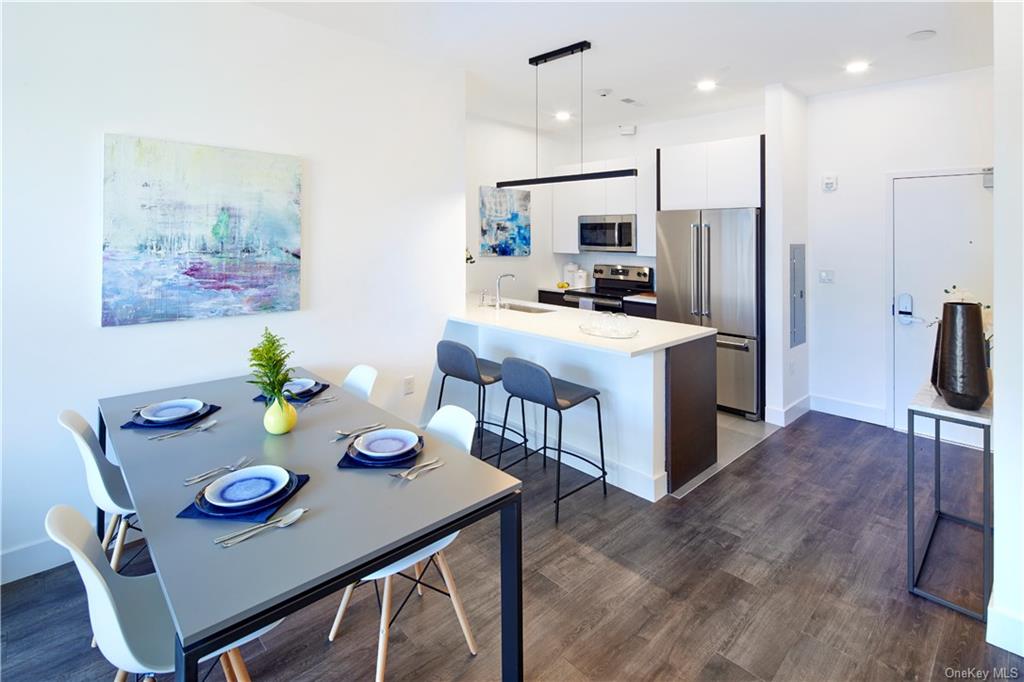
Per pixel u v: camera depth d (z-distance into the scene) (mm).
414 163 3695
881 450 3902
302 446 1974
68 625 2156
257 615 1131
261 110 2971
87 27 2416
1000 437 1919
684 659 1948
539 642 2039
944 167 3979
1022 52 1779
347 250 3420
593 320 3740
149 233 2625
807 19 2998
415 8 2895
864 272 4426
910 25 3078
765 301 4512
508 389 3188
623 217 5672
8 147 2268
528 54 3553
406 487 1640
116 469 2330
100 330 2559
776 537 2758
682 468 3340
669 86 4215
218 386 2768
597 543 2721
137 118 2572
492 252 5668
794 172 4438
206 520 1455
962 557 2545
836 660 1935
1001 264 1864
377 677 1775
